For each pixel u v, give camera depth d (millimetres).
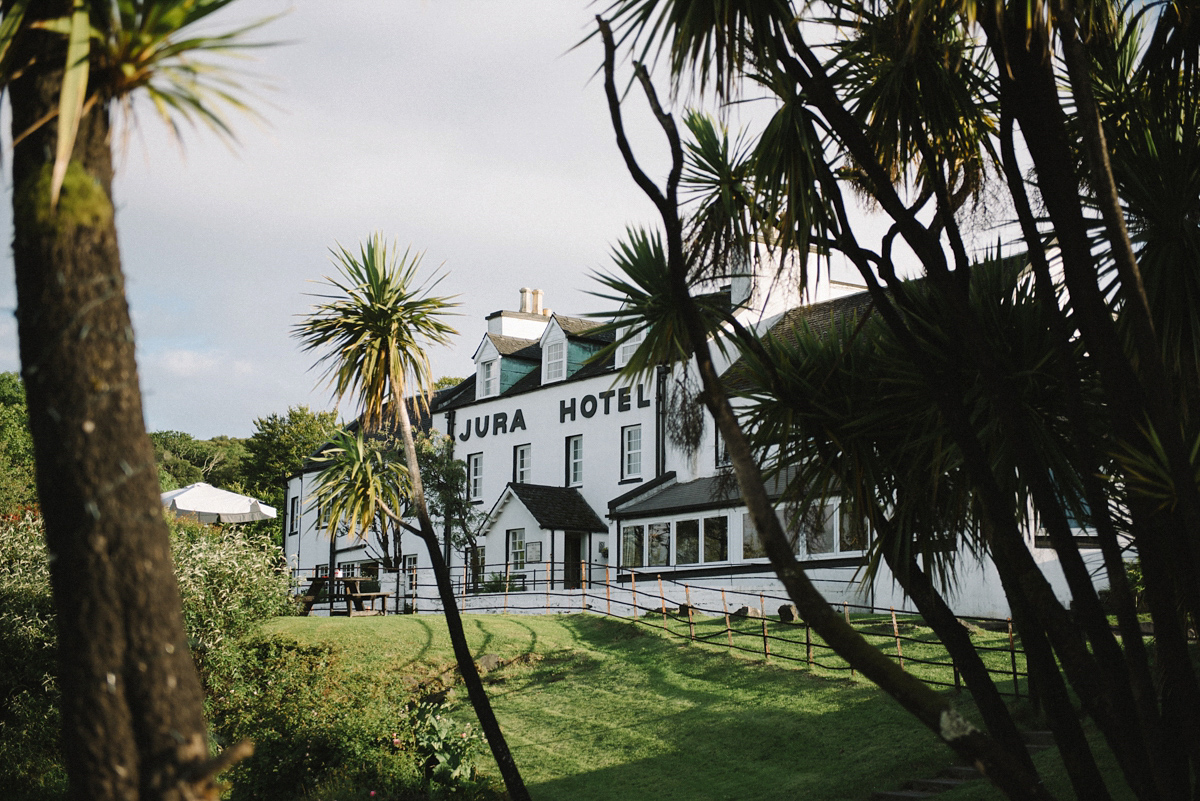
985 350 5738
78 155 3229
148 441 3254
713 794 11789
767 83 5973
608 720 15312
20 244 3180
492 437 36031
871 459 6633
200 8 3223
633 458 30688
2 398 46594
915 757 11492
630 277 5973
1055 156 5422
